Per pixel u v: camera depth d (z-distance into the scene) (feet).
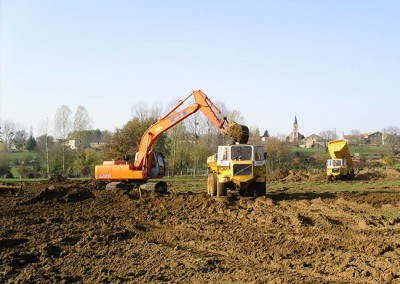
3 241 44.09
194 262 37.42
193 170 213.46
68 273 35.40
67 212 65.46
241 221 56.65
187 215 62.75
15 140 331.98
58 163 199.11
